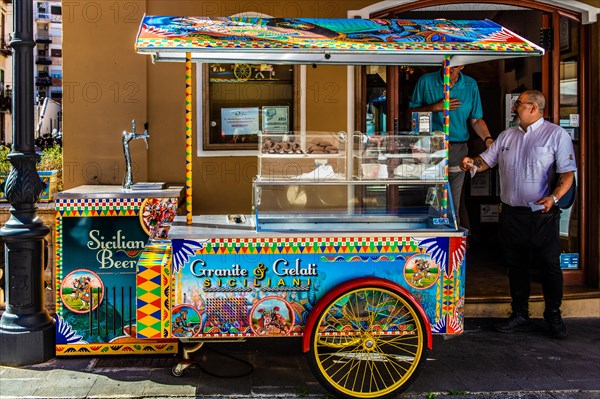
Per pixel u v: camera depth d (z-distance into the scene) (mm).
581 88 6000
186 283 3852
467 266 6922
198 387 4098
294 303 3912
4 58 28062
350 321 3938
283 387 4125
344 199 4355
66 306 4496
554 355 4801
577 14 5988
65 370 4352
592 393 4129
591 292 5820
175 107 5766
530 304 5668
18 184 4449
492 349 4918
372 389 4027
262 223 4262
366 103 5969
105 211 4480
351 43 3859
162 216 4531
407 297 3885
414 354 4055
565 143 4973
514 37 4137
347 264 3920
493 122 7508
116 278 4508
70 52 5641
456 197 6121
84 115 5672
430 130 5387
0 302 5246
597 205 5930
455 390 4129
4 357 4422
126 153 4793
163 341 4566
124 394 3967
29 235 4445
